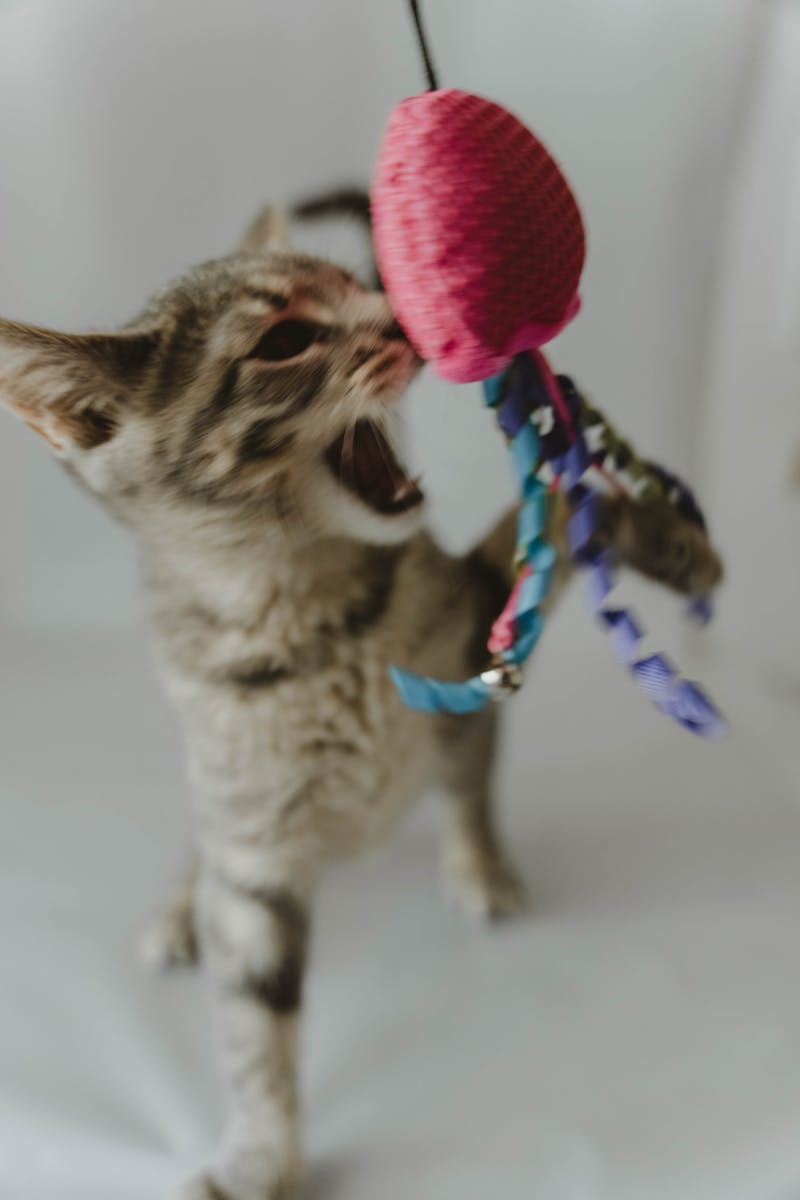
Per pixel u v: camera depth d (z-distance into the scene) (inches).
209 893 19.9
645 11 26.0
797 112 27.0
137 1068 20.4
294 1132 18.9
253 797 19.2
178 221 27.5
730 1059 20.2
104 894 23.5
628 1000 21.2
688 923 22.5
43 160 26.7
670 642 30.7
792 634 29.0
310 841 20.0
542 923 22.7
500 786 26.1
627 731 28.4
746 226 28.5
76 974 21.9
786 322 28.5
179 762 27.3
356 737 19.2
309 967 21.5
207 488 17.5
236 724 18.8
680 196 27.8
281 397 17.1
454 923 22.9
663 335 29.2
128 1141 19.4
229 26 26.0
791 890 23.2
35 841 24.7
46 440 17.5
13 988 21.6
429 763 20.6
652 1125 19.3
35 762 27.4
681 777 26.4
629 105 26.9
